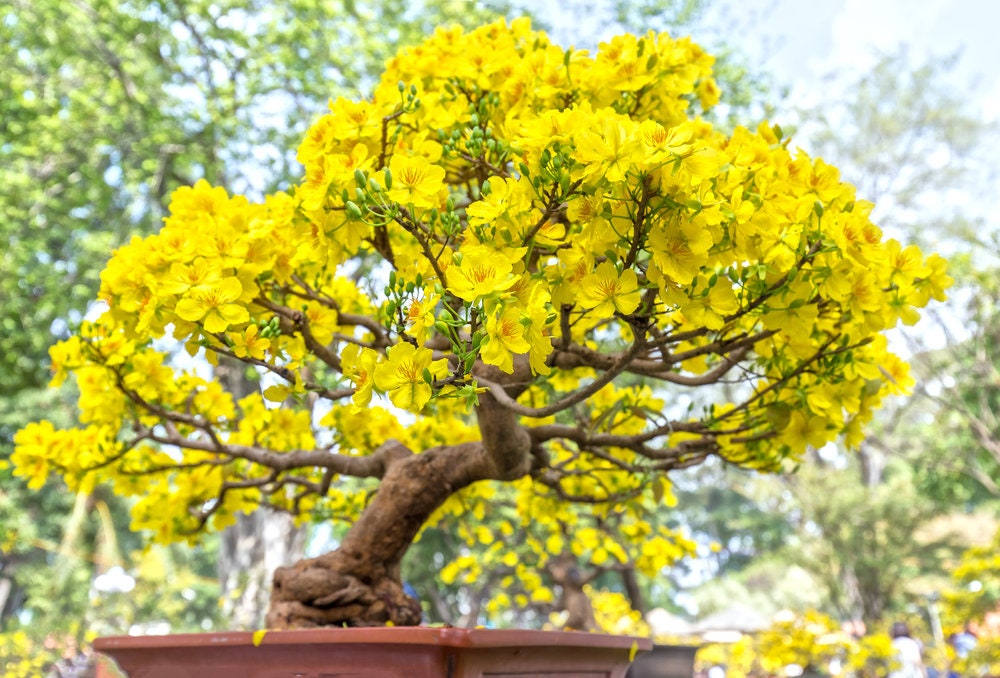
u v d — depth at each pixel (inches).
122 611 600.4
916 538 809.5
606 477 102.4
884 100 715.4
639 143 43.3
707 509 1326.3
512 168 68.0
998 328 523.8
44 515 671.1
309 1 390.3
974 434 559.5
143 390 83.0
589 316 53.3
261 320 62.9
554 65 71.7
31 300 430.0
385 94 65.9
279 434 97.0
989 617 341.7
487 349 44.1
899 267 61.6
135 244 63.6
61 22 412.8
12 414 577.0
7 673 346.0
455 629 50.4
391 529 77.4
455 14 391.9
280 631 54.9
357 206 52.5
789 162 60.1
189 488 92.7
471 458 78.4
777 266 52.7
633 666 126.9
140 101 407.8
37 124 410.3
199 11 386.9
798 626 302.7
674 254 46.5
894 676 336.2
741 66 441.4
